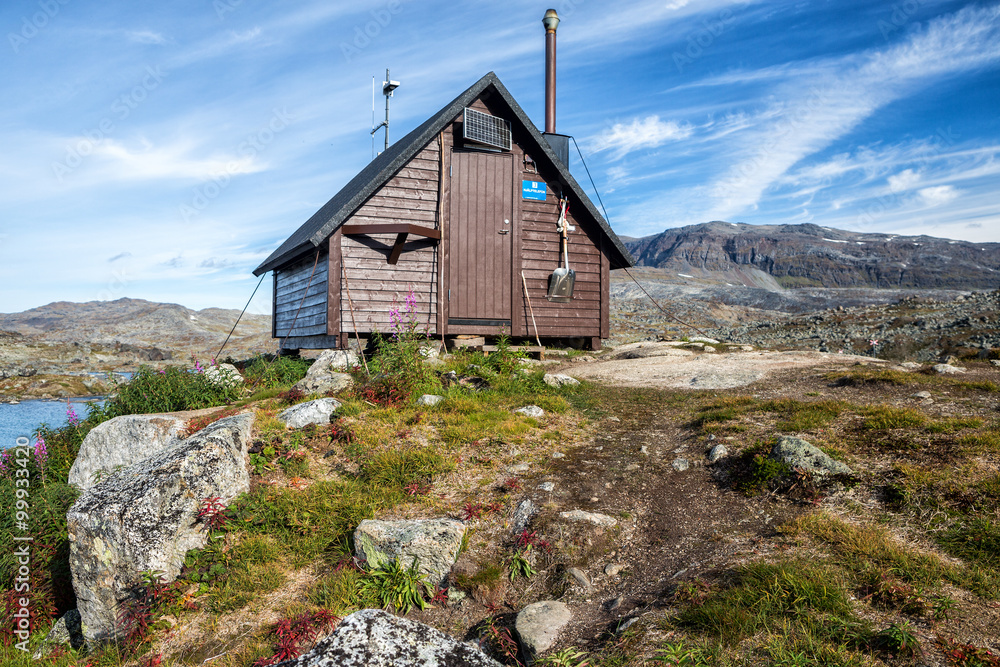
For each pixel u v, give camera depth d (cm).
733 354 1363
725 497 581
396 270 1308
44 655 537
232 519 578
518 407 888
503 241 1395
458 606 469
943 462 563
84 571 527
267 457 682
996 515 462
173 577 533
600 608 435
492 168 1384
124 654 473
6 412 2348
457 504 605
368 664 262
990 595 372
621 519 555
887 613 360
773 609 366
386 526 524
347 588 484
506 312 1401
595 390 1070
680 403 946
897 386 888
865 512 505
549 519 543
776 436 686
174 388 1103
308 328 1453
